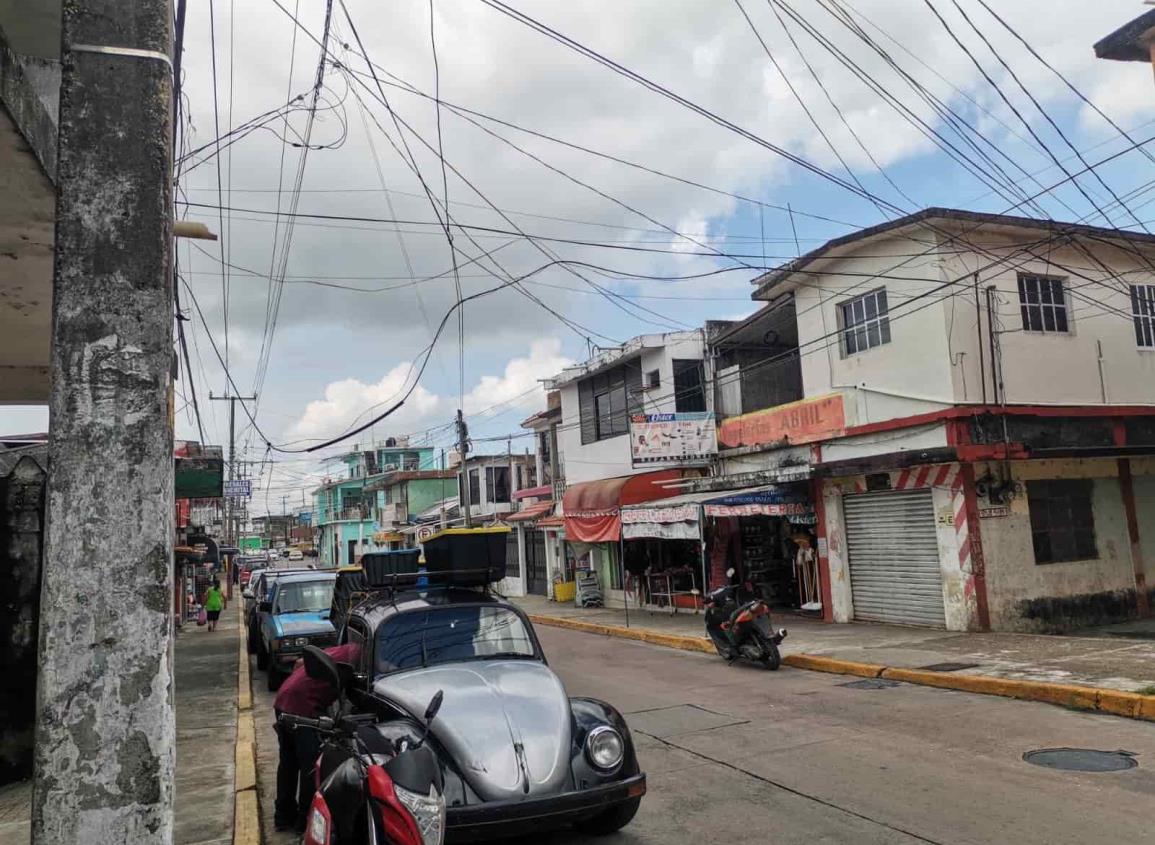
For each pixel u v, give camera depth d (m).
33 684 7.52
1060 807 5.37
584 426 25.69
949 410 13.19
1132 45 10.09
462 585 6.85
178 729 9.49
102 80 2.76
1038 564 13.81
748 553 18.84
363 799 3.61
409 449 67.69
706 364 20.64
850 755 6.93
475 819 4.41
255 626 15.32
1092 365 14.83
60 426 2.57
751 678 11.27
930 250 13.74
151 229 2.74
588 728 5.06
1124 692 7.95
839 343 15.77
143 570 2.57
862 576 15.42
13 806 6.56
